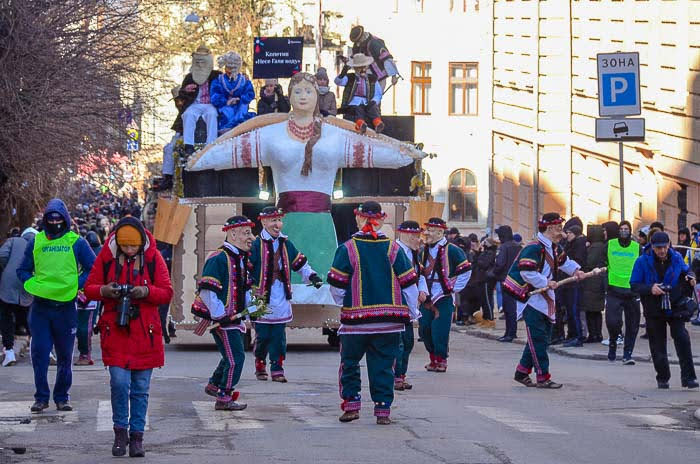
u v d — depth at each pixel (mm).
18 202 26672
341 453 10352
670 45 29734
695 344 21734
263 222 16328
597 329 22297
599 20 35781
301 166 21062
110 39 24688
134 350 10477
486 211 54688
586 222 37906
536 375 15875
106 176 26719
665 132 30141
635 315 19281
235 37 54656
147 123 27922
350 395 12344
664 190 30609
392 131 22938
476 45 54469
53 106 23359
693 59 28359
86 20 24344
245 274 13242
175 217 21844
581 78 37750
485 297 27344
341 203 22125
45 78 23172
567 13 38562
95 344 24078
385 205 22172
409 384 15562
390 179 22125
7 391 15250
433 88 55125
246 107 22625
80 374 17484
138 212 33406
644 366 19016
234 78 22547
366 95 22359
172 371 17734
